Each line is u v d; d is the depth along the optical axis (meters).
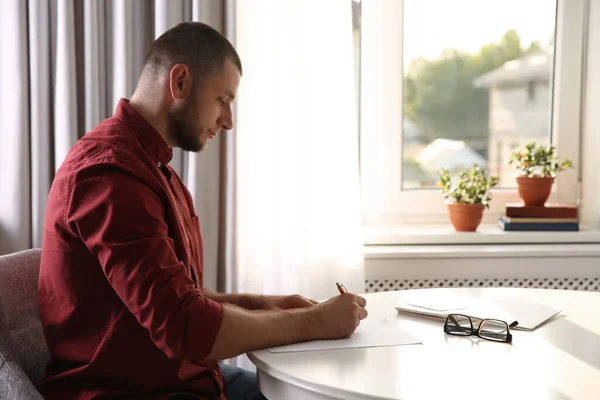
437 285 2.52
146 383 1.39
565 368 1.24
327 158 2.40
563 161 2.77
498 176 2.79
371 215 2.79
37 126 2.29
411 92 2.76
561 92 2.74
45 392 1.39
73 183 1.34
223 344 1.31
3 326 1.45
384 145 2.75
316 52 2.38
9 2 2.25
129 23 2.29
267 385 1.30
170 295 1.29
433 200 2.78
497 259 2.50
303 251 2.40
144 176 1.36
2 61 2.27
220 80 1.49
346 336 1.40
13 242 2.30
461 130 2.77
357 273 2.43
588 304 1.69
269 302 1.66
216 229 2.39
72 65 2.28
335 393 1.15
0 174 2.29
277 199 2.39
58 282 1.38
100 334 1.38
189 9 2.33
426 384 1.16
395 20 2.70
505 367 1.25
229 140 2.36
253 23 2.37
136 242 1.29
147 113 1.49
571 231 2.59
